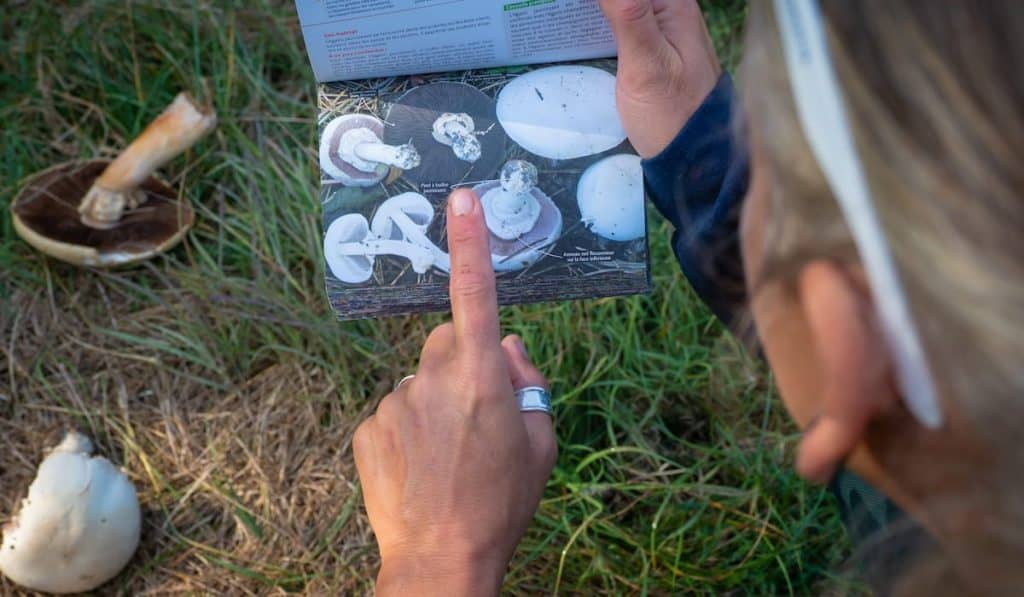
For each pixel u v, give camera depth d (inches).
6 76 56.1
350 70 33.7
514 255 33.3
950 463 13.9
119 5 57.8
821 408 15.4
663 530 45.3
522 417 28.3
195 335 50.9
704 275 32.1
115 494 44.0
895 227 11.9
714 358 49.7
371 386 50.7
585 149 33.3
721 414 48.6
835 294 13.1
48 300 51.9
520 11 31.7
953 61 11.5
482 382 27.3
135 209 52.7
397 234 33.3
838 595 29.4
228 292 52.1
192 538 47.3
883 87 11.9
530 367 31.0
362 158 33.5
